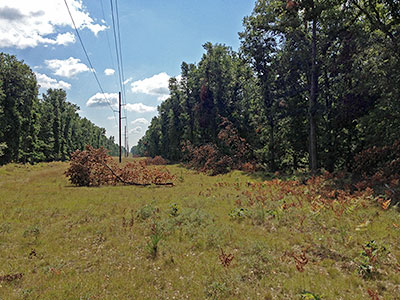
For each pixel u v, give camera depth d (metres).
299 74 22.81
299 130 24.30
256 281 4.36
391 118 14.52
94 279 4.48
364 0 17.66
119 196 12.26
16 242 6.35
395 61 14.45
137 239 6.50
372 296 3.65
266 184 13.86
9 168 26.88
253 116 31.39
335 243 5.76
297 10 19.91
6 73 36.97
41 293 4.06
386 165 12.75
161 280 4.50
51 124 56.03
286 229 6.79
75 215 8.73
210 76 37.56
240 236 6.37
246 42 25.89
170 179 17.81
